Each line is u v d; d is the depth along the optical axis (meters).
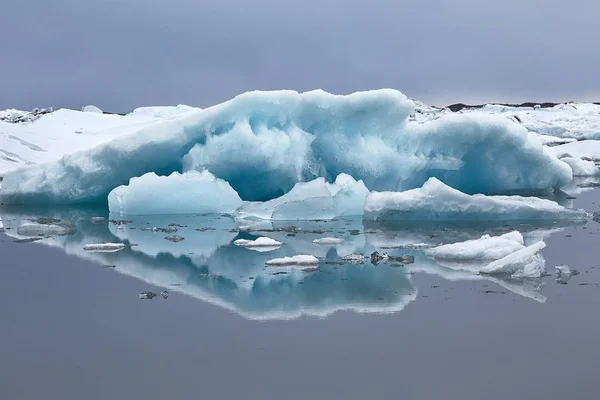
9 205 18.80
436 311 7.71
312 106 16.42
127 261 10.80
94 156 17.45
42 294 8.67
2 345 6.64
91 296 8.56
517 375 5.77
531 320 7.33
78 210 17.83
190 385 5.59
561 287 8.77
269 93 16.31
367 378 5.72
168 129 16.73
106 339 6.79
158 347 6.54
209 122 16.41
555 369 5.90
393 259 10.66
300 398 5.33
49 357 6.29
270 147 16.14
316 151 17.09
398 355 6.27
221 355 6.29
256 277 9.54
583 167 29.05
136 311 7.83
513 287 8.80
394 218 15.30
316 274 9.69
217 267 10.27
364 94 16.45
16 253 11.59
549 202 15.48
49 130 33.94
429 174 17.48
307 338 6.78
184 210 16.42
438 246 11.34
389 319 7.41
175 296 8.52
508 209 15.20
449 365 6.00
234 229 14.10
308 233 13.50
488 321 7.30
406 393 5.41
